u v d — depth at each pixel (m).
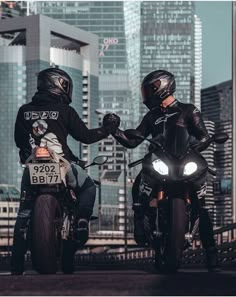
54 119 7.70
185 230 7.52
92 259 56.75
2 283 5.99
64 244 8.14
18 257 7.88
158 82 8.02
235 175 37.12
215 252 8.36
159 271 8.05
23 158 7.82
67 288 6.02
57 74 7.91
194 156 7.52
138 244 8.43
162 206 7.58
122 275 6.20
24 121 7.75
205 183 7.63
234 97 36.91
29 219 7.63
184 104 8.07
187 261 21.41
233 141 37.19
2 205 130.62
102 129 8.00
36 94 7.92
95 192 8.02
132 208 8.23
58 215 7.44
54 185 7.42
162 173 7.40
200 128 7.93
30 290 6.00
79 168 7.89
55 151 7.62
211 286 6.23
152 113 8.12
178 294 6.14
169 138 7.61
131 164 8.06
